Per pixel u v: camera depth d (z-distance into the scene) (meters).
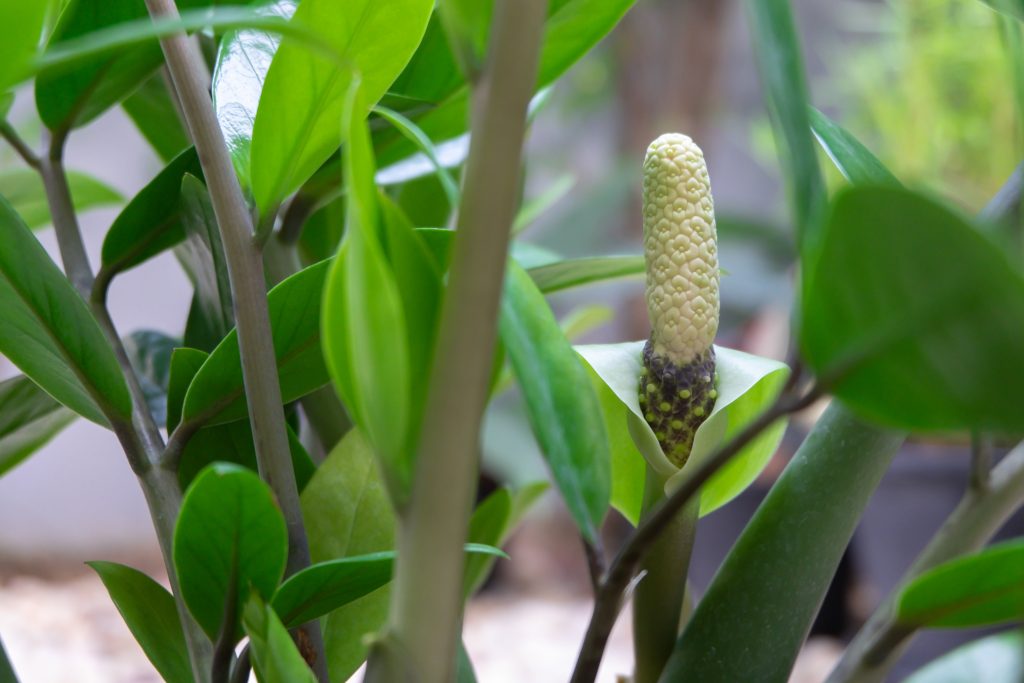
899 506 1.09
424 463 0.30
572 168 2.46
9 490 2.38
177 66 0.36
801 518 0.37
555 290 0.43
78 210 0.54
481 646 1.68
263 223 0.37
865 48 1.52
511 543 2.32
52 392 0.38
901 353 0.29
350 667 0.39
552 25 0.39
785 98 0.31
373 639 0.30
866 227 0.28
